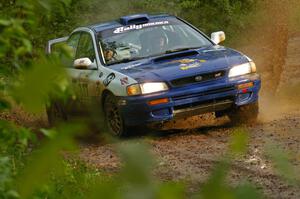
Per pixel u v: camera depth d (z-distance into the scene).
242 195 2.00
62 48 4.62
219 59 23.00
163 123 23.44
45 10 4.08
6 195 4.16
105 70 22.92
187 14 49.41
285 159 2.22
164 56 23.09
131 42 24.05
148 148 1.98
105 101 22.86
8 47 4.14
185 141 20.94
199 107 22.38
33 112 2.10
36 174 2.07
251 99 23.02
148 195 1.92
